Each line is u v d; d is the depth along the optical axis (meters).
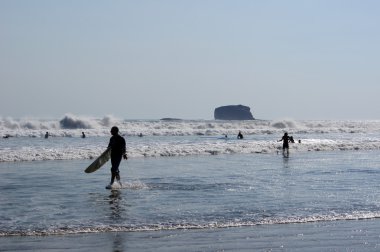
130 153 41.75
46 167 31.78
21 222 14.37
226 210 16.39
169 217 15.18
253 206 17.16
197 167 32.22
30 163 34.72
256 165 33.78
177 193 20.27
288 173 28.45
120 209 16.53
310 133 119.88
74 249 11.41
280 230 13.63
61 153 39.69
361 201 18.33
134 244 11.95
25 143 65.62
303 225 14.34
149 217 15.17
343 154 46.12
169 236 12.84
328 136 100.94
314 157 41.94
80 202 17.95
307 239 12.57
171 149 44.75
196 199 18.69
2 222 14.35
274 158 40.56
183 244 11.98
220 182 24.02
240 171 29.59
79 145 60.38
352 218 15.25
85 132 94.75
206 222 14.47
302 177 26.36
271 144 53.50
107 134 95.38
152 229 13.63
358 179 25.47
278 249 11.55
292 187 22.22
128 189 21.47
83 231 13.29
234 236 12.88
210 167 32.19
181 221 14.61
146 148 45.06
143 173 28.33
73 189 21.47
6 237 12.64
